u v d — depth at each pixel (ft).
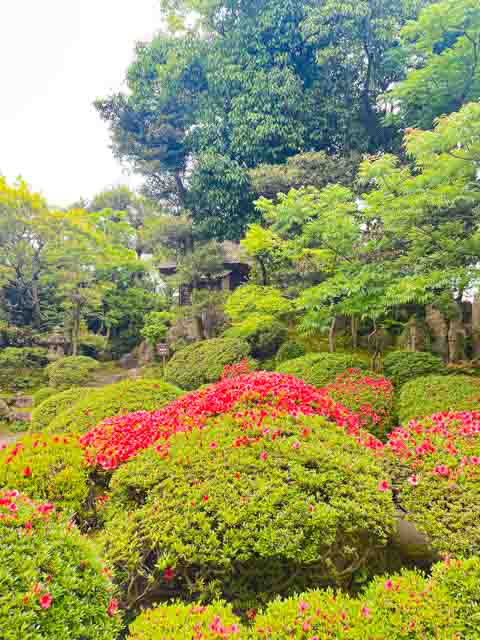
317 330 38.01
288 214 25.43
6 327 50.14
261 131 42.11
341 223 23.35
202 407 12.08
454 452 9.82
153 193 56.13
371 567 9.66
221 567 8.23
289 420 10.98
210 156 44.68
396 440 11.07
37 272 52.11
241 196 44.52
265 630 6.32
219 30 50.03
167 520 8.32
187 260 43.88
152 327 50.26
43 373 47.55
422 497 9.21
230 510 8.20
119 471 10.09
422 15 26.45
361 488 9.06
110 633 5.67
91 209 71.77
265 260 38.42
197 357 34.06
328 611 6.73
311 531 8.13
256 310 31.71
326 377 22.21
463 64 27.63
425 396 17.72
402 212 20.68
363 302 23.77
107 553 8.17
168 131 50.08
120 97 51.65
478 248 19.66
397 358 24.72
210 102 48.16
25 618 4.89
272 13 43.78
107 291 58.44
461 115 15.79
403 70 41.68
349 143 43.55
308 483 8.84
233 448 9.75
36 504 7.24
